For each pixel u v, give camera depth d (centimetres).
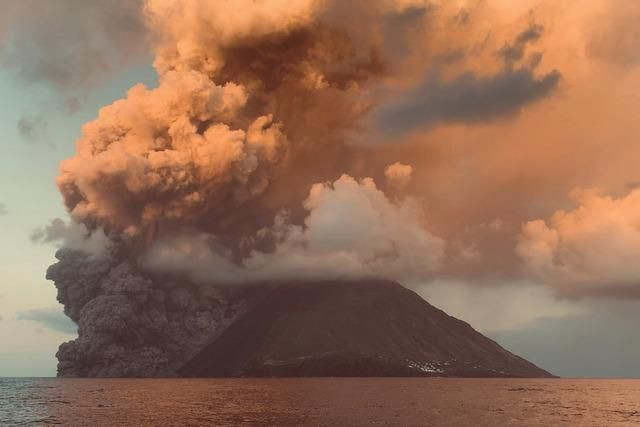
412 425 8606
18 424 8900
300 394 16312
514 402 13788
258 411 10875
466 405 12581
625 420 9706
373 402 13212
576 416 10338
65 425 8688
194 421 9112
